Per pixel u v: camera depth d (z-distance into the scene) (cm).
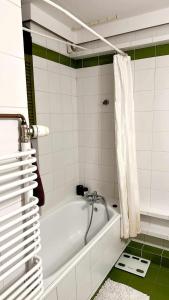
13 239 78
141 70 208
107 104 233
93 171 256
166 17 183
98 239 172
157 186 217
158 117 206
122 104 195
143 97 211
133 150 201
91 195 240
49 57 206
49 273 184
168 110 201
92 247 164
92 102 243
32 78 186
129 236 211
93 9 184
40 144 203
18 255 81
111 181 245
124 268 207
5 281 86
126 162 202
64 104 233
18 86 87
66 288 137
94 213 238
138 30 201
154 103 206
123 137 198
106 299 173
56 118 222
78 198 250
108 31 211
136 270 204
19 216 89
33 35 186
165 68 196
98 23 208
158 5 179
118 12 189
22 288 84
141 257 222
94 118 245
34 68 190
